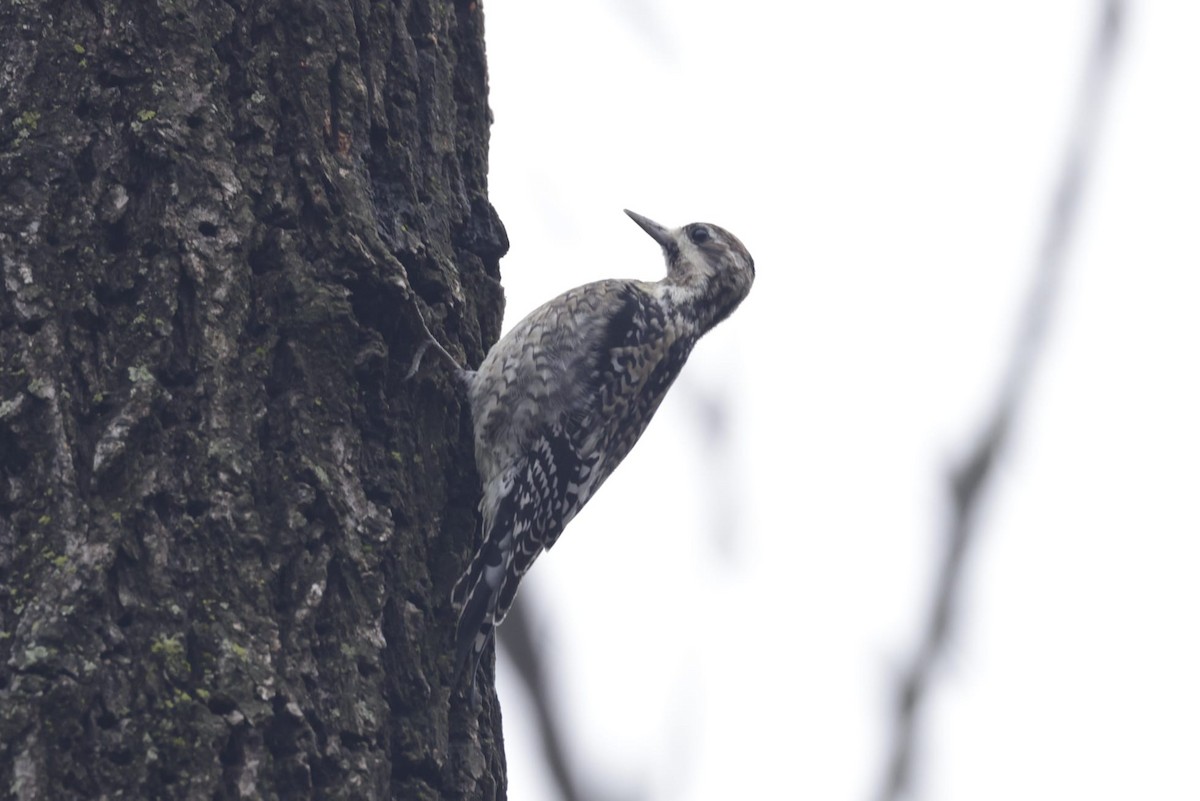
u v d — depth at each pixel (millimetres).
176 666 7582
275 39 9469
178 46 8930
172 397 8250
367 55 10078
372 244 9430
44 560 7547
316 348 8875
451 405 10500
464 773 9250
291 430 8609
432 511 9844
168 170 8625
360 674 8367
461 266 10930
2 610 7438
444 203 10617
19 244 8164
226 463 8219
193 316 8461
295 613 8180
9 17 8656
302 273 9008
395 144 10195
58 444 7797
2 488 7719
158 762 7344
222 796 7512
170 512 7977
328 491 8562
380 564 8727
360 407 9078
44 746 7102
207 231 8656
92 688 7328
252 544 8148
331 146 9555
